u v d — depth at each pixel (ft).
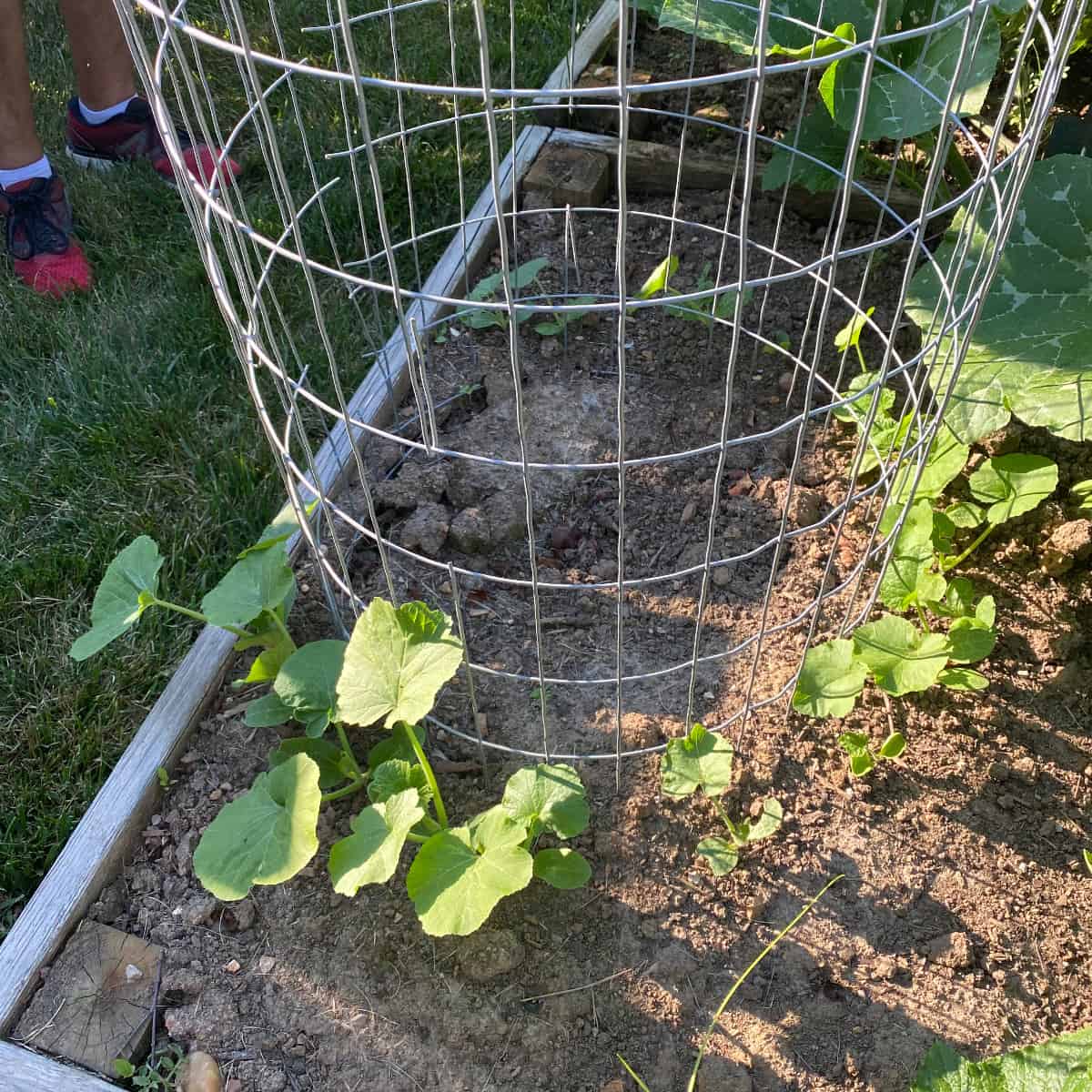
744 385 7.79
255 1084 4.80
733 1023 4.90
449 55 10.53
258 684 6.26
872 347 7.95
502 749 5.66
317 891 5.38
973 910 5.21
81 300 8.70
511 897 5.30
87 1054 4.87
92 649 5.46
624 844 5.46
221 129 9.97
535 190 9.11
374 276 8.73
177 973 5.12
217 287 5.11
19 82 8.05
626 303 4.00
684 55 10.61
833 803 5.60
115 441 7.55
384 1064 4.84
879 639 5.36
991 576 6.50
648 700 6.07
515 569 6.84
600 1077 4.78
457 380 7.92
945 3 6.73
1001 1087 4.33
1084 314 5.98
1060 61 4.33
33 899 5.29
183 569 6.86
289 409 5.40
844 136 7.57
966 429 5.77
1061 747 5.78
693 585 6.64
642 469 7.27
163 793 5.82
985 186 4.51
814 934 5.16
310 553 6.86
